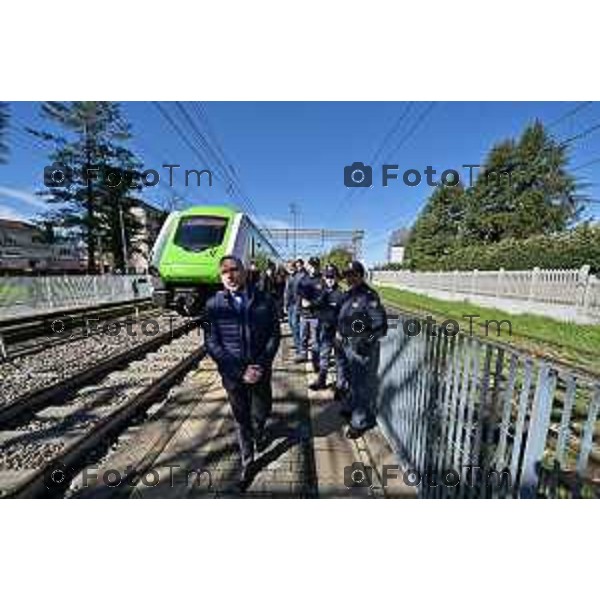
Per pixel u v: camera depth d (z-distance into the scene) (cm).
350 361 378
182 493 288
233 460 334
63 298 1404
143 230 2983
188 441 369
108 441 377
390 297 2775
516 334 1092
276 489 293
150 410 455
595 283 1320
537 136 3806
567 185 3753
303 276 659
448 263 3000
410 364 319
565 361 762
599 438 351
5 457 340
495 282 1967
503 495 200
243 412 305
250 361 302
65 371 616
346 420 423
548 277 1560
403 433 330
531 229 3641
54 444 366
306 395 501
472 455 225
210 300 306
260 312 309
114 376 572
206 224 1091
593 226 1570
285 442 369
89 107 2453
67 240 2842
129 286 2023
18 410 428
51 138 2461
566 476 174
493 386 209
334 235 3794
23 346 799
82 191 2706
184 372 605
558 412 404
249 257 1143
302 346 692
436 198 4847
